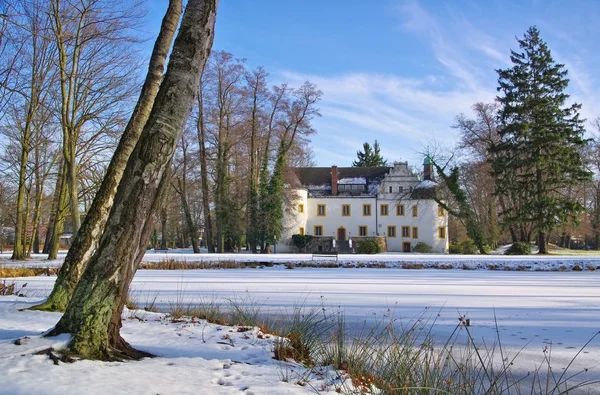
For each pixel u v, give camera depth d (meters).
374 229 62.12
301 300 12.80
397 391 4.70
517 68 45.88
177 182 49.22
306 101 49.78
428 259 30.44
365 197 62.56
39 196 37.31
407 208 61.00
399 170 62.69
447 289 15.77
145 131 5.30
